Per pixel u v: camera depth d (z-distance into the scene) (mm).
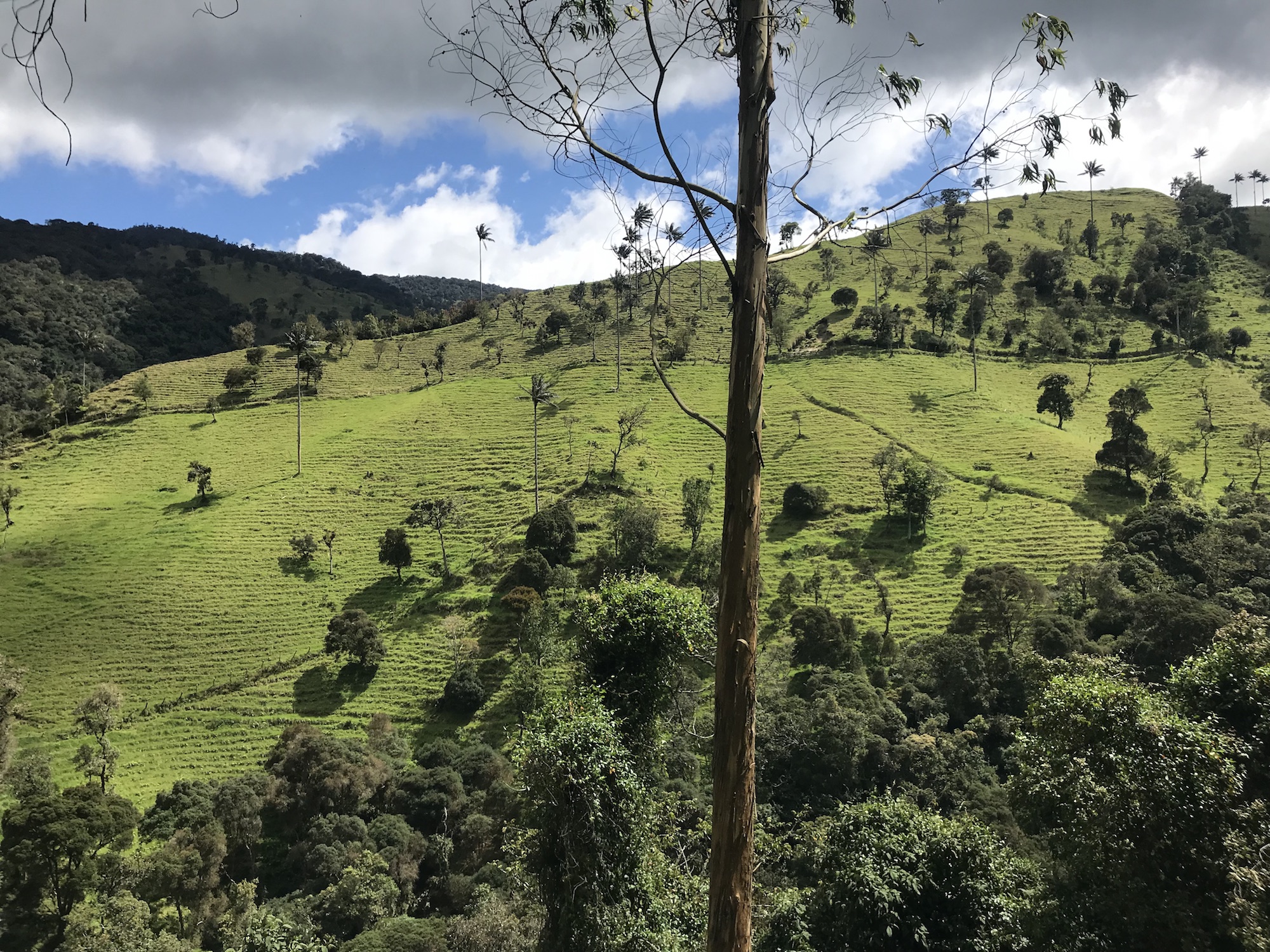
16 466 86312
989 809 30281
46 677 53469
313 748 42781
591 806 11453
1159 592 45938
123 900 32125
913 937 13258
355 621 55500
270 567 67375
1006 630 49938
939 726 41781
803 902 14922
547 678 50156
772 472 80938
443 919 30047
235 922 32500
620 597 13961
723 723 5945
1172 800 10602
